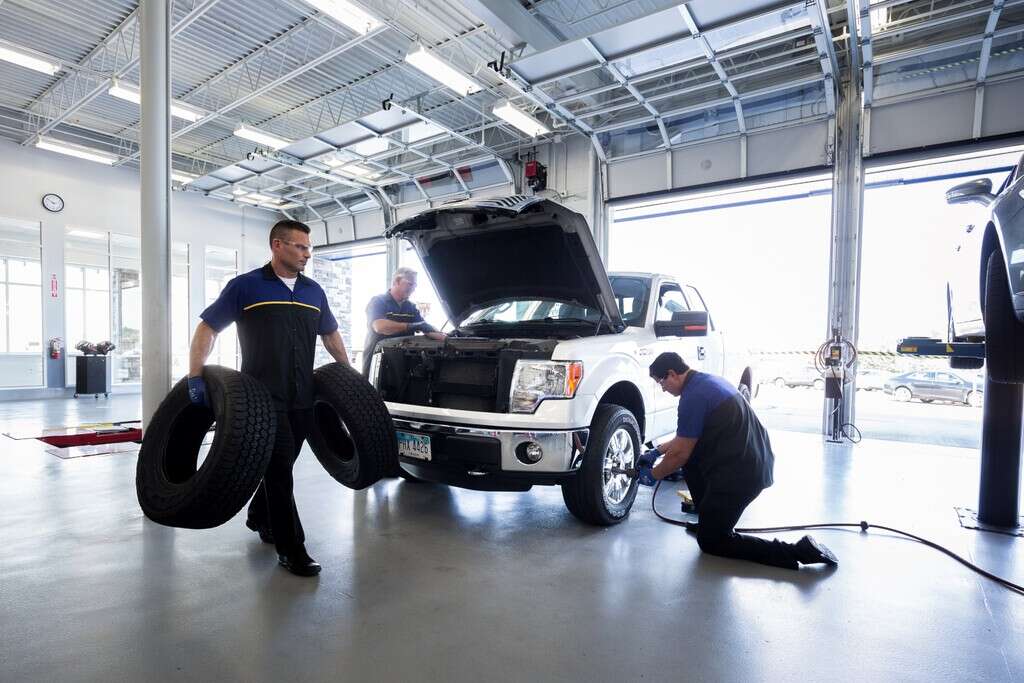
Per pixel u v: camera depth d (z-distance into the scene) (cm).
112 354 1254
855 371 658
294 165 1034
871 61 599
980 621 210
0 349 1117
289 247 246
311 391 257
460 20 705
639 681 168
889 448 594
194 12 667
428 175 1103
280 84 872
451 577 246
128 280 1298
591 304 361
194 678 167
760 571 256
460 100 877
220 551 277
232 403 214
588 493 303
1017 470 325
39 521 323
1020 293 209
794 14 530
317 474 450
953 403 1231
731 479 268
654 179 834
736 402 273
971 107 609
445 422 299
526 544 289
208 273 1416
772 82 718
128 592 229
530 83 672
